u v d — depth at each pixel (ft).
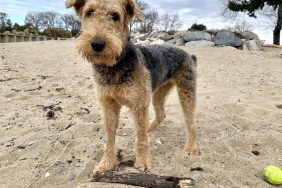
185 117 3.21
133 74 2.62
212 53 9.50
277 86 5.67
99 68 2.65
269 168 2.69
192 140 3.12
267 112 4.15
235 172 2.77
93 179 2.54
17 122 3.61
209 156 3.02
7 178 2.60
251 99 4.73
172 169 2.77
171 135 3.50
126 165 2.84
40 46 10.85
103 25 2.49
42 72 6.38
